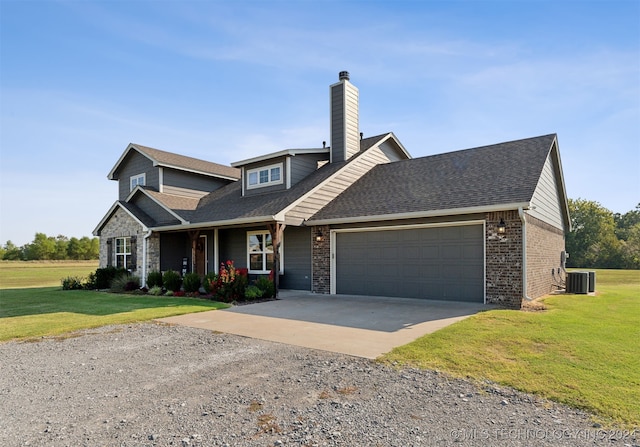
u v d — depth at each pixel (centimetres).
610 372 461
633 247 3950
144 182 1894
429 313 877
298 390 430
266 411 376
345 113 1530
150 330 763
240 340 666
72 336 721
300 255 1396
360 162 1532
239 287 1167
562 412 362
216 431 337
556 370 470
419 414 364
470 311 885
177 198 1808
